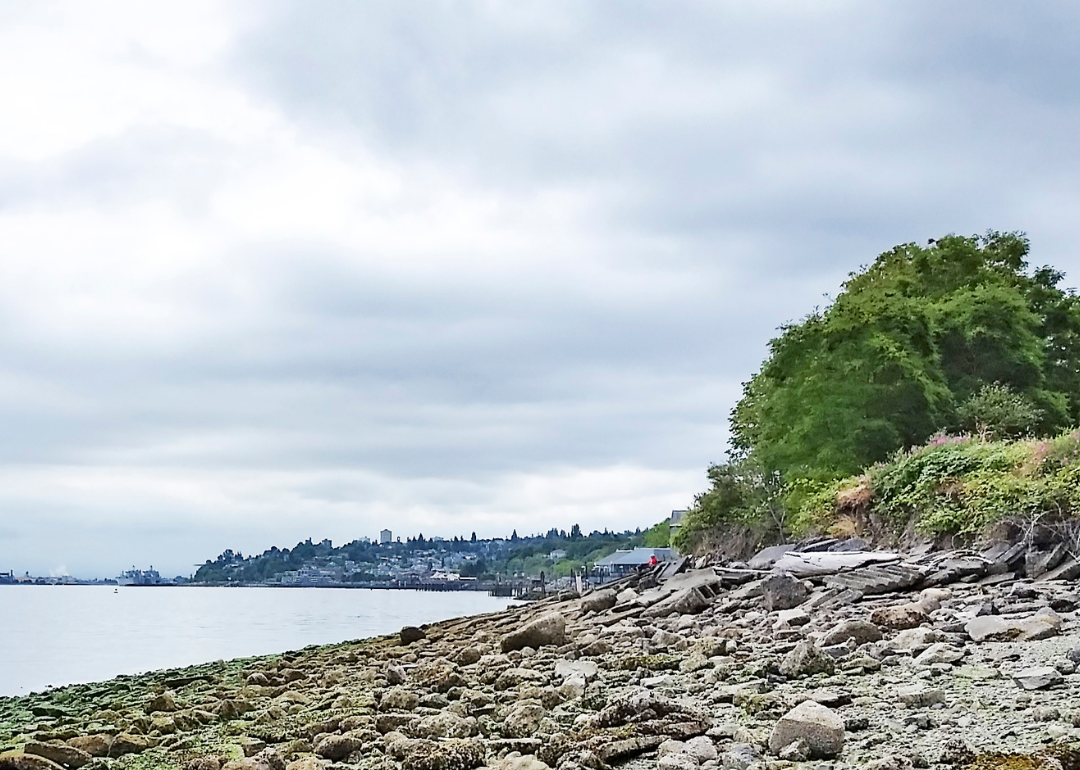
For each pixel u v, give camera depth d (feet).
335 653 56.29
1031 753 14.43
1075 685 19.02
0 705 41.91
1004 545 52.49
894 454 91.66
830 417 99.09
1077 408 127.85
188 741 25.32
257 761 19.93
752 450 114.11
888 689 20.75
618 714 20.10
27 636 100.22
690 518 109.50
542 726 21.45
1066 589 39.09
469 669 34.60
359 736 22.35
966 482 61.52
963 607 37.09
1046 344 126.00
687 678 25.89
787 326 113.80
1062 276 142.31
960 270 130.62
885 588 46.03
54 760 23.39
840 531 75.97
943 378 104.53
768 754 16.38
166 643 89.76
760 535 93.15
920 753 15.24
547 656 35.83
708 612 48.96
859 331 103.76
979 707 17.97
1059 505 50.90
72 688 47.88
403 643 59.47
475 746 18.76
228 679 45.06
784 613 41.98
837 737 15.81
